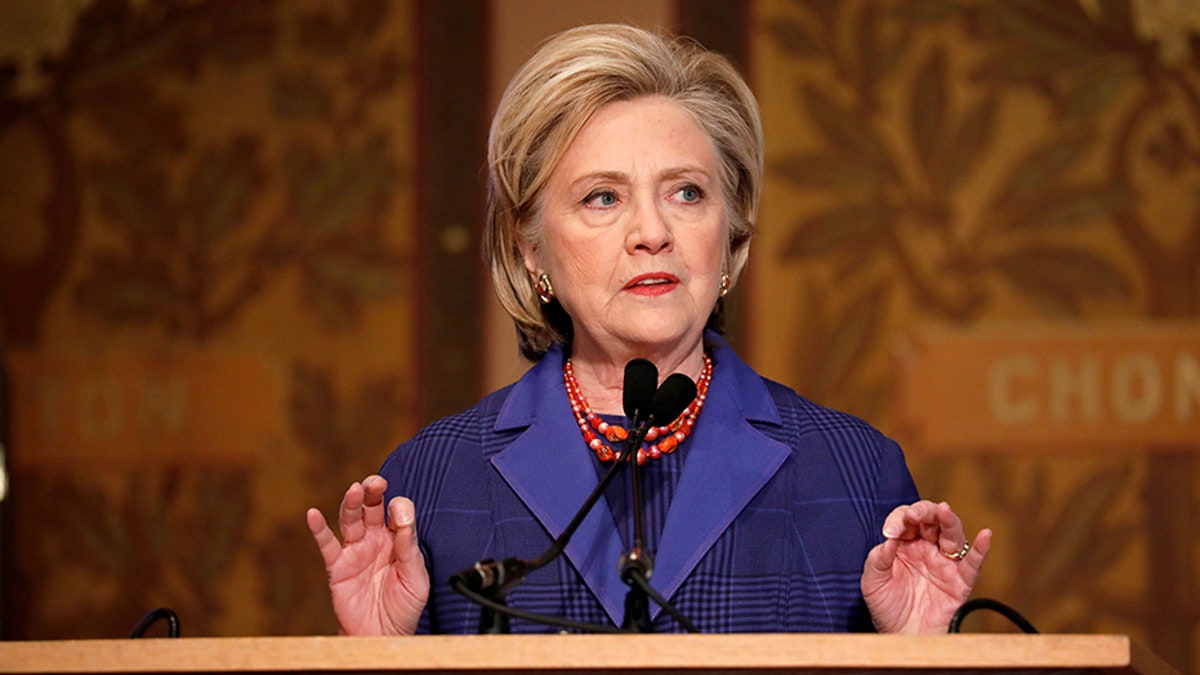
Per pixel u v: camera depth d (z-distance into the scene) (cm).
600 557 656
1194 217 1505
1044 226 1514
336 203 1579
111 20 1609
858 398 1512
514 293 776
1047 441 1491
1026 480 1491
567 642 436
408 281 1565
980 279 1514
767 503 681
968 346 1504
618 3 1553
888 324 1516
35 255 1598
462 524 691
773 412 717
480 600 516
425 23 1580
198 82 1599
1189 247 1502
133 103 1602
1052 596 1473
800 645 434
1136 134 1513
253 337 1574
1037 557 1480
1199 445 1481
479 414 744
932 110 1530
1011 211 1518
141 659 448
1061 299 1507
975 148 1524
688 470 682
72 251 1595
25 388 1581
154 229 1592
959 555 599
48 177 1603
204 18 1605
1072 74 1523
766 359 1516
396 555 601
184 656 446
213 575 1552
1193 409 1485
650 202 690
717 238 704
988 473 1493
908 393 1503
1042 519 1484
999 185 1520
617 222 696
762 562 662
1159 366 1491
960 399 1502
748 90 753
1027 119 1523
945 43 1534
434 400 1553
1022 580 1477
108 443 1575
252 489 1559
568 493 682
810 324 1520
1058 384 1497
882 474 707
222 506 1560
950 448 1496
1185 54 1513
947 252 1518
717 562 656
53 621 1554
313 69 1591
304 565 1546
